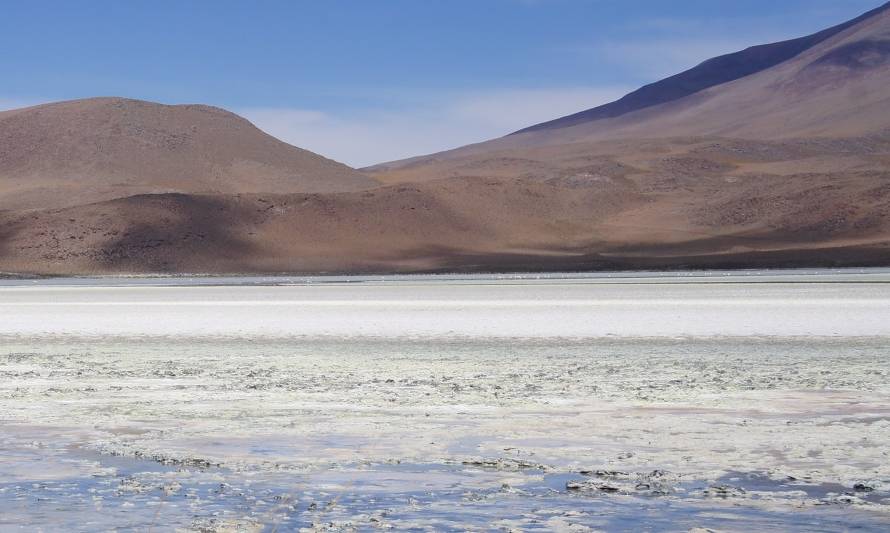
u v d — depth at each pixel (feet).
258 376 59.11
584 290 161.07
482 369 61.82
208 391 52.37
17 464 33.81
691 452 35.06
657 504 28.02
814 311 103.76
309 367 63.67
